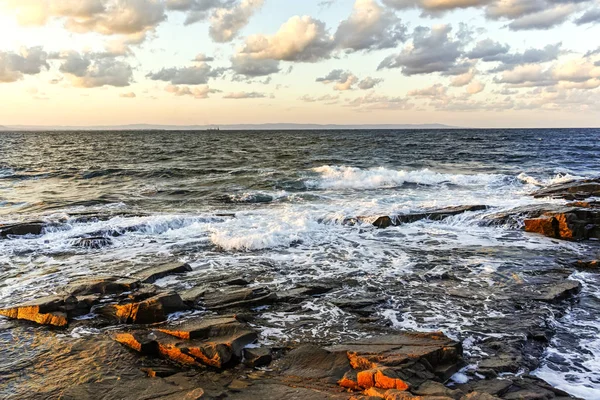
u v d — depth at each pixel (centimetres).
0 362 606
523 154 4419
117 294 826
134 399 509
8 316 757
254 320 742
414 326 716
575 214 1365
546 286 891
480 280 946
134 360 610
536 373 577
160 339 636
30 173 2961
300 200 1950
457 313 770
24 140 9381
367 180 2430
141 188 2330
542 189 2027
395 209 1622
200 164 3534
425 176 2517
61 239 1267
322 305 811
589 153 4497
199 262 1085
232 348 603
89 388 537
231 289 860
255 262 1086
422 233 1383
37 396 523
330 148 5641
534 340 668
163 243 1258
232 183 2478
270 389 523
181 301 776
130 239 1299
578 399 507
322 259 1113
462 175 2542
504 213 1505
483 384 535
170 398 507
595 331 702
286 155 4412
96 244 1227
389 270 1023
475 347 642
